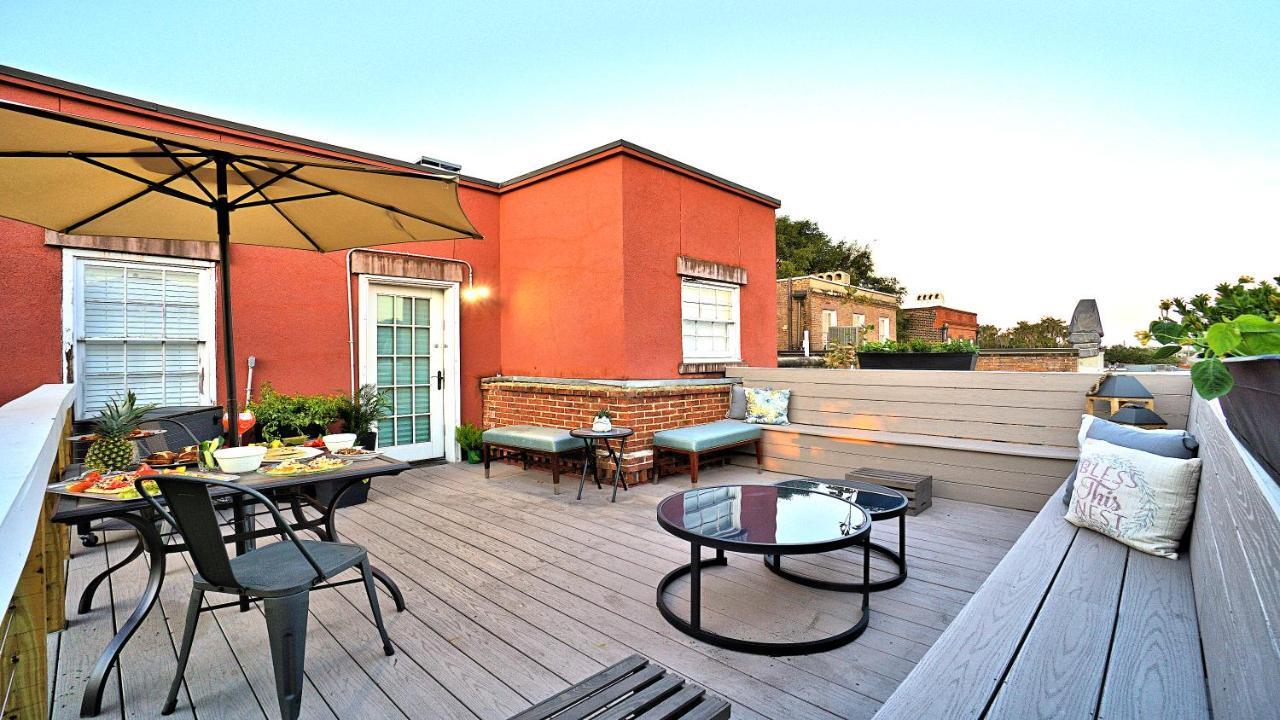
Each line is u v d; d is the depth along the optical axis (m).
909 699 1.34
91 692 2.03
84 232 3.32
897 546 3.70
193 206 3.31
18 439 1.79
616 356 5.71
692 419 6.18
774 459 6.02
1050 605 1.85
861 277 30.19
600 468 5.63
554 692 2.15
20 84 4.24
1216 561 1.58
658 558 3.55
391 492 5.29
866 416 5.74
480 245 6.95
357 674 2.28
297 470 2.61
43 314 4.39
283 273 5.54
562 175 6.32
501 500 5.00
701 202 6.67
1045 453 4.47
